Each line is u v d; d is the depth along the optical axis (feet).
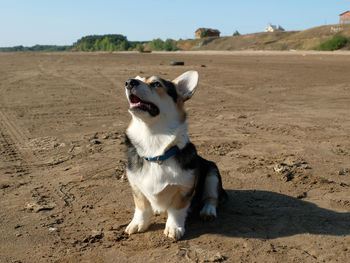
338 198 15.46
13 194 15.97
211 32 392.06
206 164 14.53
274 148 22.68
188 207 12.84
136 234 12.77
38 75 61.87
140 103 11.80
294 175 18.06
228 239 12.30
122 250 11.64
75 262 10.93
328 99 40.19
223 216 14.12
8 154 21.61
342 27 226.99
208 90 46.21
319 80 54.80
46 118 31.17
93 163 20.01
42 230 12.86
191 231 12.96
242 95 42.88
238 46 283.59
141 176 12.10
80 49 568.41
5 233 12.60
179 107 12.89
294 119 30.94
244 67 75.72
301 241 12.09
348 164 19.67
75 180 17.65
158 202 12.29
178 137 12.05
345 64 80.79
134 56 138.72
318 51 156.97
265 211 14.44
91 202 15.26
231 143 23.79
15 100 39.32
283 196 15.78
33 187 16.78
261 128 27.91
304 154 21.40
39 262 10.91
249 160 20.45
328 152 21.77
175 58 117.29
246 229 13.00
